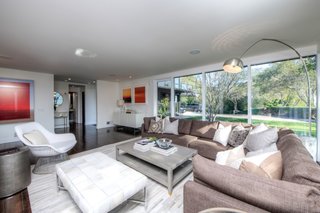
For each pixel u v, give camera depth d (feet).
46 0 5.09
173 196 6.48
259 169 3.54
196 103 15.23
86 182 5.13
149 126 14.23
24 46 9.12
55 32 7.41
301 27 7.04
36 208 5.68
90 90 27.45
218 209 2.64
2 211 5.52
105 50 10.00
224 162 4.89
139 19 6.33
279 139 7.04
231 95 12.96
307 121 9.75
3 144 14.35
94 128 23.00
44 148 8.30
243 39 8.35
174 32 7.52
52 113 17.84
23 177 6.87
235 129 9.64
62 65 13.85
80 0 5.12
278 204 2.59
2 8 5.46
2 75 14.70
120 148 9.25
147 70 16.17
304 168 3.12
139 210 5.65
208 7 5.54
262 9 5.66
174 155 7.89
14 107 15.25
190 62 13.03
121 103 23.57
